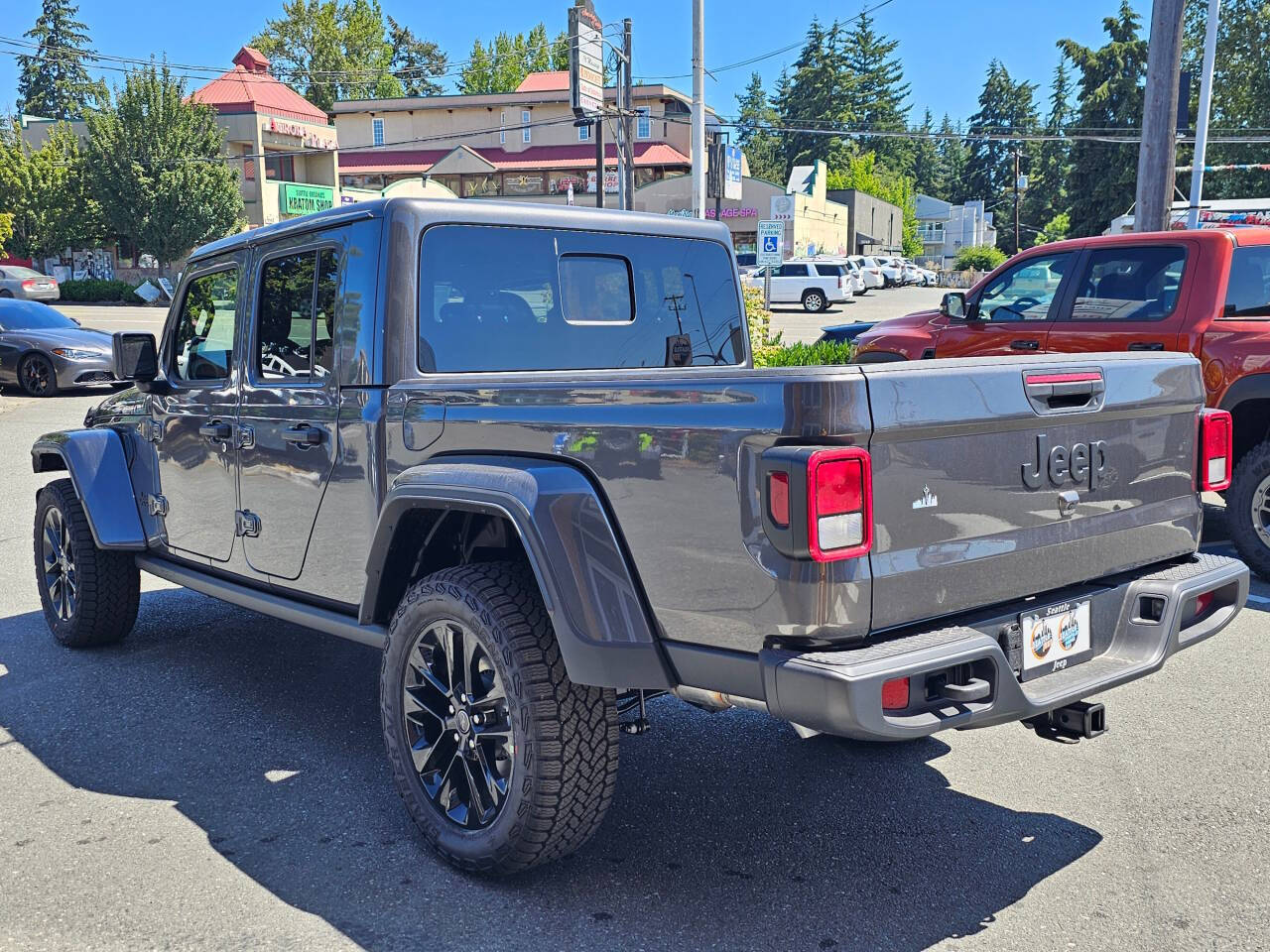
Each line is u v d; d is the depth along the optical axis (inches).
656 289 179.2
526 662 121.2
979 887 127.8
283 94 2090.3
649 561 114.7
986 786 155.6
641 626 116.0
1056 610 122.6
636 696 135.1
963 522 111.5
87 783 159.0
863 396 101.7
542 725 120.3
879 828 142.9
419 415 139.0
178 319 194.7
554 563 118.0
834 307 1652.3
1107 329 284.5
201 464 184.2
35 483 411.5
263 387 166.7
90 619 216.1
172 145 1758.1
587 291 169.6
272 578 169.9
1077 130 2655.0
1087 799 150.9
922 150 5551.2
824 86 4525.1
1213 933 117.3
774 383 103.8
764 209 2143.2
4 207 1863.9
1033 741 172.7
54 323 704.4
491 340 155.9
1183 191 2246.6
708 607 110.3
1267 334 255.1
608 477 117.4
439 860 135.2
